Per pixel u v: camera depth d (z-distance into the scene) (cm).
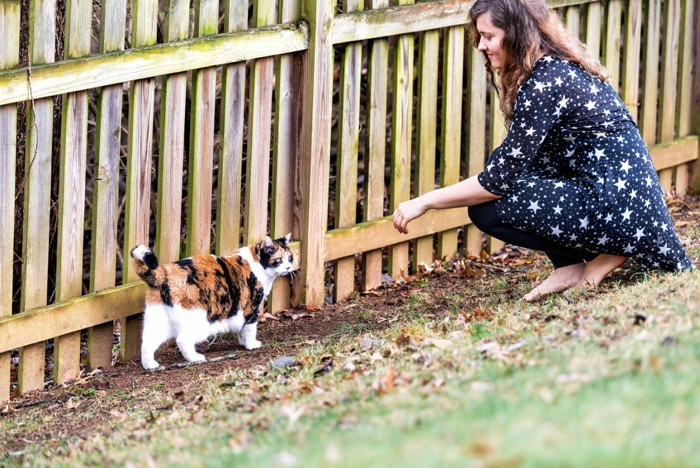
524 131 442
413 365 372
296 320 538
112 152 473
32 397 462
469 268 595
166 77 484
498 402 290
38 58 439
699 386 273
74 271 471
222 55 495
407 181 591
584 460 238
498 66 452
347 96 554
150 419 393
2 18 427
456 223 614
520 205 454
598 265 478
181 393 428
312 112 531
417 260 606
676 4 699
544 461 239
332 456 266
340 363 414
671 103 711
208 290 476
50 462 361
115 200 480
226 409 377
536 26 441
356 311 546
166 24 482
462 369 346
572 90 441
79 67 446
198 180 507
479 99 611
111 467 333
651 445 243
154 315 472
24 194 452
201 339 479
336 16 532
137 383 461
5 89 428
